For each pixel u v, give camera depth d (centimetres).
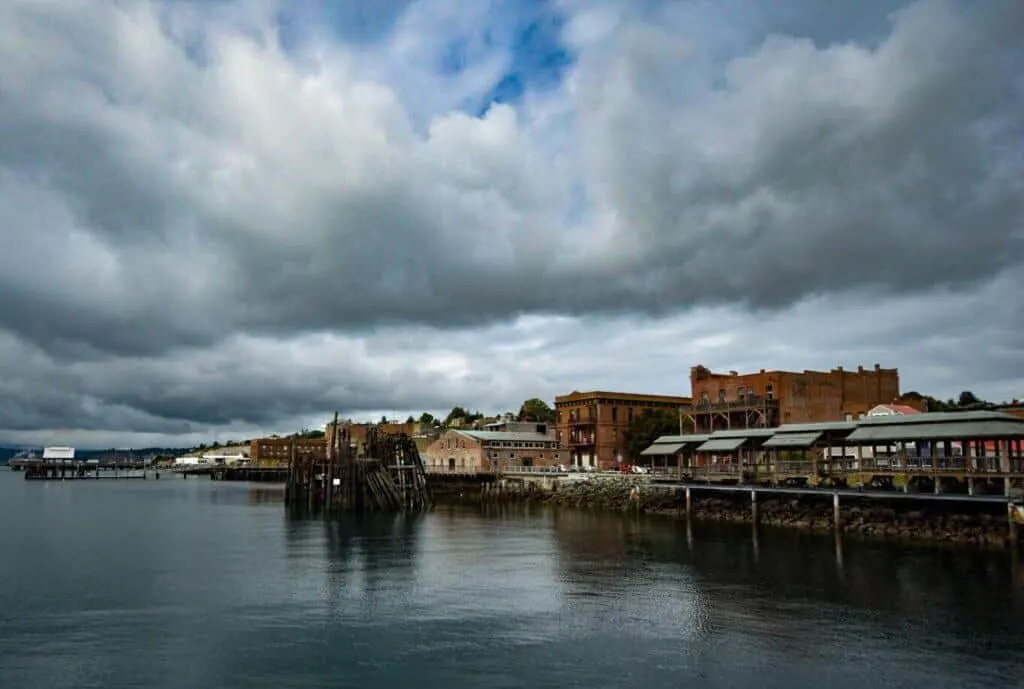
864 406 10981
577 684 2781
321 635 3438
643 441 13200
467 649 3209
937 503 6241
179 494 15025
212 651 3216
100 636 3444
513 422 15712
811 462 7388
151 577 4841
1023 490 5528
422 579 4697
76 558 5694
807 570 4728
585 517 8562
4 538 7044
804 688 2716
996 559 4938
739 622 3550
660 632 3409
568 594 4194
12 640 3384
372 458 10425
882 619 3556
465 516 9075
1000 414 6244
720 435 8606
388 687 2794
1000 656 3017
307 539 6812
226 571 5044
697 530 6894
